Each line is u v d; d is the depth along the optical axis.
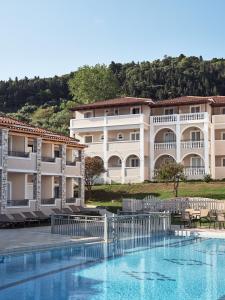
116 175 55.53
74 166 40.56
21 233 25.30
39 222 32.78
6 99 120.19
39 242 20.70
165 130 56.69
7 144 31.91
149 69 115.00
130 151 55.12
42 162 36.03
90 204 44.19
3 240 21.56
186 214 29.41
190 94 104.56
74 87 97.25
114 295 12.57
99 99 93.94
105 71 96.19
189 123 54.28
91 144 57.22
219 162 55.62
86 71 95.00
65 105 104.25
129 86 105.44
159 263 17.72
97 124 56.84
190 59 123.19
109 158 56.47
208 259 18.75
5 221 29.16
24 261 17.30
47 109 105.62
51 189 38.62
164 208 35.88
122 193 48.09
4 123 31.39
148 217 25.36
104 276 15.11
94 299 12.13
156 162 56.03
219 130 55.97
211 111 56.88
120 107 57.59
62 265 16.73
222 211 31.98
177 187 44.81
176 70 110.06
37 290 13.05
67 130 83.38
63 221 24.98
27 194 35.66
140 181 54.09
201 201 35.62
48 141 37.19
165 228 26.56
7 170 31.92
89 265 16.95
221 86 108.44
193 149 53.72
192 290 13.18
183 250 21.16
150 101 56.12
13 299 12.04
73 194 44.28
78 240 21.56
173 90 104.56
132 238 24.02
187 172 52.91
